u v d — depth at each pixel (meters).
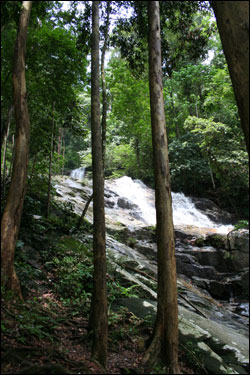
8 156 11.91
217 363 4.32
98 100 4.68
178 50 8.12
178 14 7.85
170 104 24.70
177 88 24.05
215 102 20.61
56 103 8.78
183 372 3.88
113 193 18.50
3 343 3.15
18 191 3.89
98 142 4.45
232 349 5.01
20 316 3.67
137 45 8.38
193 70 22.42
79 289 5.51
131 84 17.91
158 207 4.02
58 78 8.02
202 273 11.54
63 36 7.76
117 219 14.05
